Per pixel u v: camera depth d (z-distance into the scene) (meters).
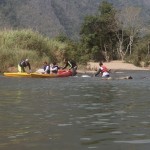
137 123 10.99
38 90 21.84
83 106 14.66
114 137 9.11
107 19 91.00
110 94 19.62
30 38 50.03
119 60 90.38
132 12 94.12
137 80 31.94
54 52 51.00
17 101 16.19
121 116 12.27
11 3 185.88
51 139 8.87
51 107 14.30
